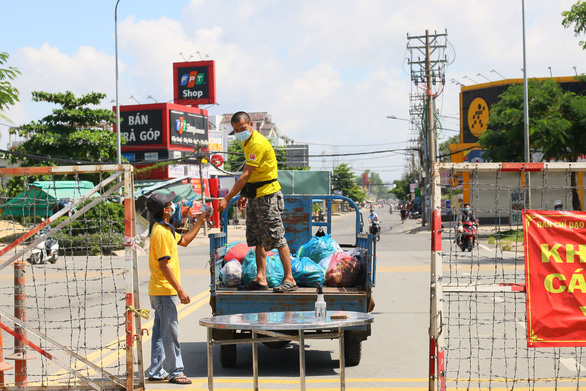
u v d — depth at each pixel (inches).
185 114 2066.9
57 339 349.1
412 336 350.0
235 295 269.4
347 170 5241.1
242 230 1945.1
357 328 266.2
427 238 1384.1
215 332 282.0
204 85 2600.9
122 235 987.3
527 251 199.2
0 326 217.2
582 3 887.7
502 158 1221.7
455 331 359.6
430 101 1726.1
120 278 658.8
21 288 235.3
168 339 254.8
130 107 2010.3
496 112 1238.9
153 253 253.4
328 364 293.0
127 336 211.0
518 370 271.9
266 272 283.3
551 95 1164.5
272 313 215.2
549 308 197.9
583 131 1112.8
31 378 261.0
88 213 1013.2
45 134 1454.2
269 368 286.0
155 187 1284.4
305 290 272.7
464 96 2097.7
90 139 1464.1
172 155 1994.3
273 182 277.7
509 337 343.6
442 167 197.9
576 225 198.5
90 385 217.0
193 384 254.2
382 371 274.2
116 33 1259.2
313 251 312.0
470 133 2090.3
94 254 970.1
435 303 197.8
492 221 1659.7
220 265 295.9
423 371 272.7
